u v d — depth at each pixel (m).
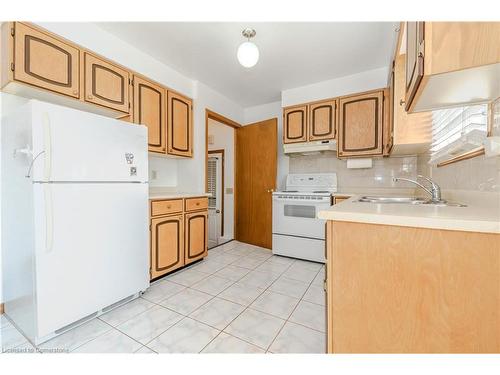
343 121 2.83
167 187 2.96
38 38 1.56
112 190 1.67
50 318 1.33
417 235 0.78
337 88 2.88
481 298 0.71
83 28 1.81
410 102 1.03
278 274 2.43
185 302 1.84
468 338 0.72
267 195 3.41
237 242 3.83
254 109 3.96
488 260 0.69
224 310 1.72
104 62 1.95
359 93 2.74
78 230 1.46
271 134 3.38
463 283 0.72
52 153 1.33
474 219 0.68
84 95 1.81
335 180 3.14
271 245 3.33
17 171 1.40
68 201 1.41
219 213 4.27
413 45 0.92
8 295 1.57
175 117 2.65
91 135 1.53
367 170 2.99
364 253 0.86
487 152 0.92
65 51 1.70
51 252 1.33
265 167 3.46
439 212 0.84
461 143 1.25
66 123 1.40
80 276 1.47
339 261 0.90
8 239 1.53
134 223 1.83
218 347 1.32
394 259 0.81
